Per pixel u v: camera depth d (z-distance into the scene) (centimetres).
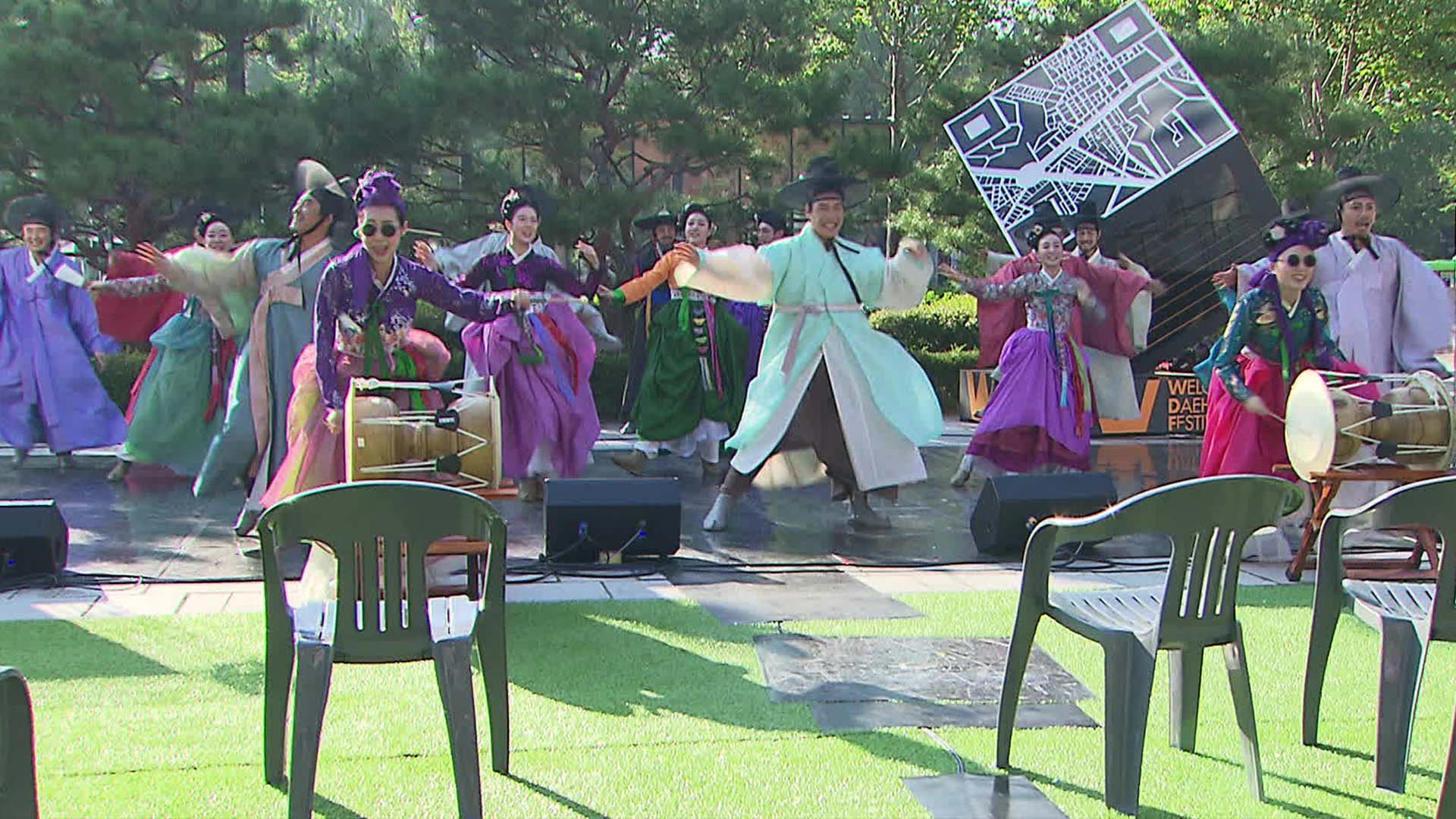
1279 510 299
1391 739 305
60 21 1009
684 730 340
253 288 597
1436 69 1708
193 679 378
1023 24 1463
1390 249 600
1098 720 351
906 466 607
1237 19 1513
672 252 557
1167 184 1066
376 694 360
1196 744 333
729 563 552
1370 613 316
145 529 620
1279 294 525
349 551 277
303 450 440
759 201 1208
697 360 820
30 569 505
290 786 271
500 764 308
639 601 479
